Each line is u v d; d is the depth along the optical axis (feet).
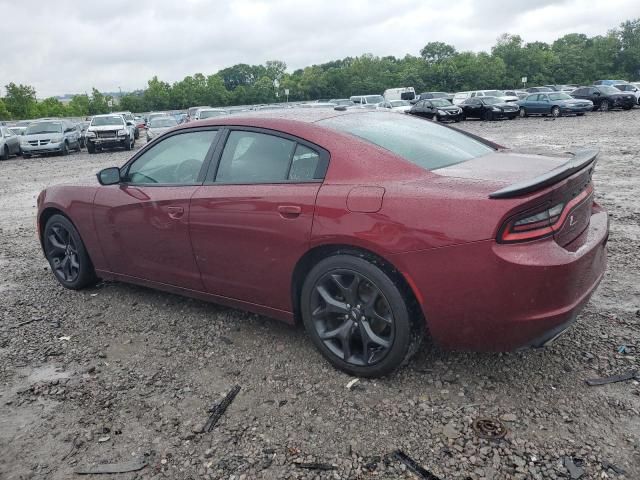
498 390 9.73
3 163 70.49
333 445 8.59
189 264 12.64
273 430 9.05
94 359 11.92
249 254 11.28
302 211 10.21
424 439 8.59
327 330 10.75
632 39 324.60
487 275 8.47
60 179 47.80
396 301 9.45
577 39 382.01
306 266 10.82
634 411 8.93
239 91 276.62
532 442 8.35
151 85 262.67
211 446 8.75
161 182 13.20
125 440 9.04
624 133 59.06
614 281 14.73
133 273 14.26
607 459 7.91
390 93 143.23
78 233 15.47
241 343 12.21
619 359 10.53
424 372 10.45
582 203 9.62
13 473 8.42
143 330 13.23
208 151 12.35
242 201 11.17
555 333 8.79
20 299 15.90
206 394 10.25
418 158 10.36
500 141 57.21
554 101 96.63
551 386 9.76
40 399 10.41
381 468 8.02
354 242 9.59
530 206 8.32
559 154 11.53
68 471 8.39
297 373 10.77
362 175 9.89
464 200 8.68
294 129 11.04
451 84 289.74
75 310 14.80
